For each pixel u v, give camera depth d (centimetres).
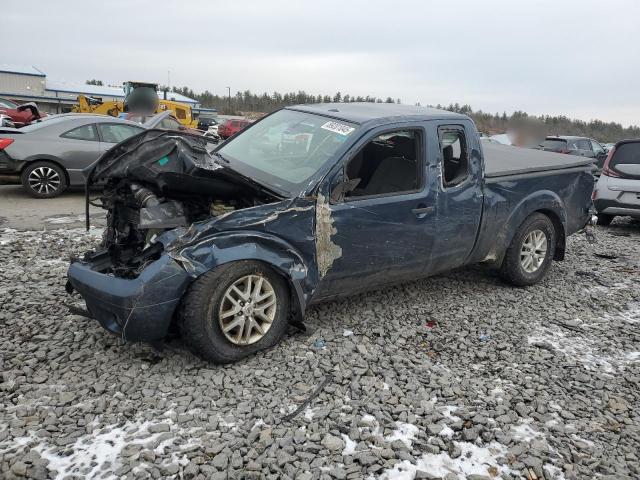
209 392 337
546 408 347
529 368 400
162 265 337
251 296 372
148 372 356
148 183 395
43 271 543
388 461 284
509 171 529
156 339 352
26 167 951
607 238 902
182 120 2812
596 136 2534
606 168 973
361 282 439
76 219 807
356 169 447
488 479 277
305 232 388
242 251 359
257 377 357
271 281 382
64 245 648
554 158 619
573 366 407
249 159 457
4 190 1042
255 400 332
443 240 477
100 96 5466
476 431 313
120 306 338
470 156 494
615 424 336
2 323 420
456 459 292
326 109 487
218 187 377
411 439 306
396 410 329
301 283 392
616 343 457
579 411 347
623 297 577
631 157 949
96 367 359
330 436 300
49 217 814
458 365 398
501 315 500
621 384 388
